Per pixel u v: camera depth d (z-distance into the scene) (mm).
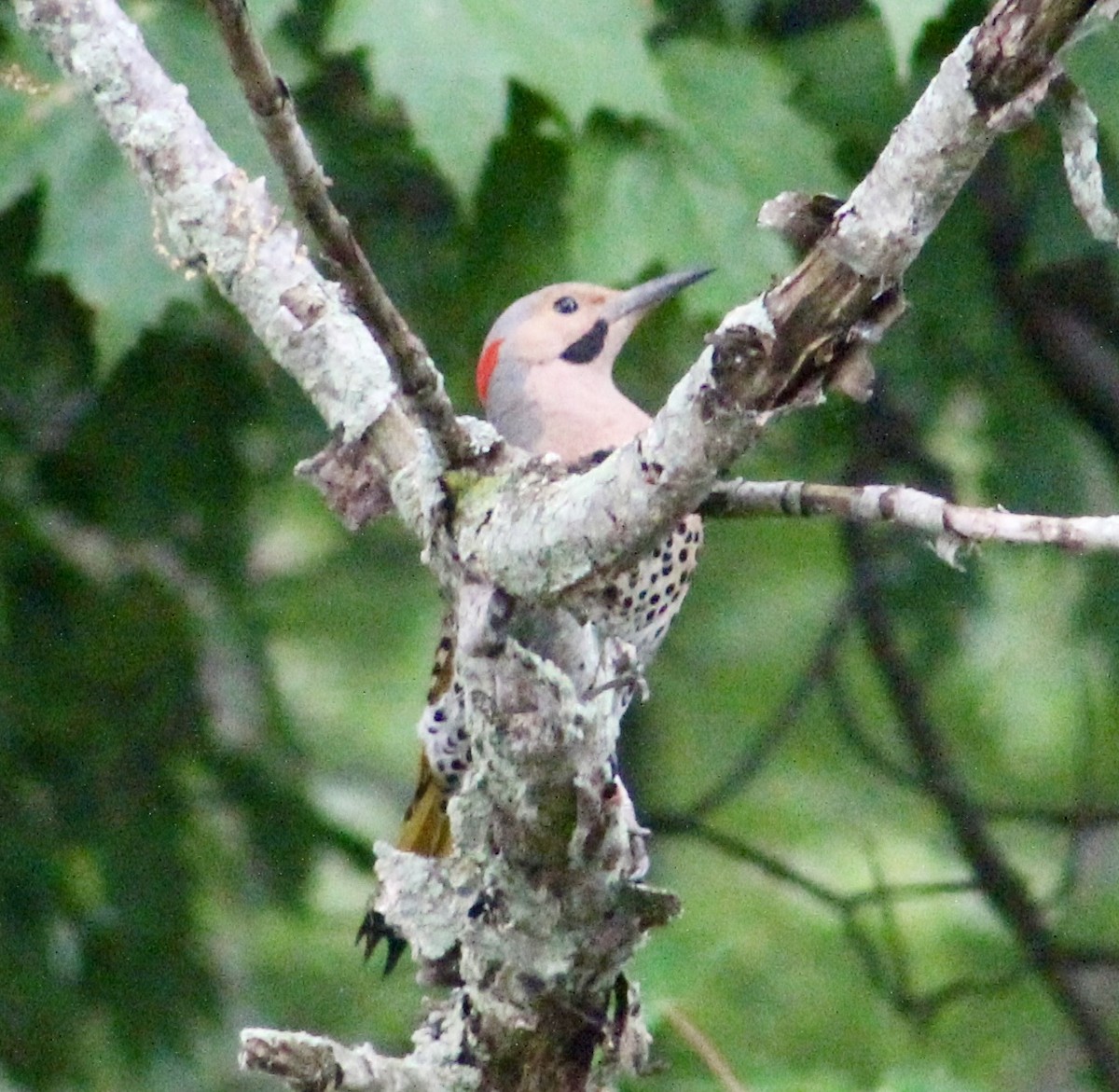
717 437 4621
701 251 9578
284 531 15711
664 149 9625
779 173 9633
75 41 5578
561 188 9812
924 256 10977
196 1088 12617
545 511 4891
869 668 15844
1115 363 12641
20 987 11875
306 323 5539
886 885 13516
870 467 12688
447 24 9008
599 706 5113
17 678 11953
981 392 12453
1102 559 13062
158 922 12250
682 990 7680
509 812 5191
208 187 5582
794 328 4508
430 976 5707
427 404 5035
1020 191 10695
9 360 10961
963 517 5023
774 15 10328
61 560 11953
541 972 5367
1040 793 15727
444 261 10938
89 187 9305
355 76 10539
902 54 8352
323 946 14672
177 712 12336
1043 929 12945
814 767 15812
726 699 15781
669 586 7855
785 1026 13828
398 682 16422
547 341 8922
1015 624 14953
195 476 11445
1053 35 4230
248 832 12641
